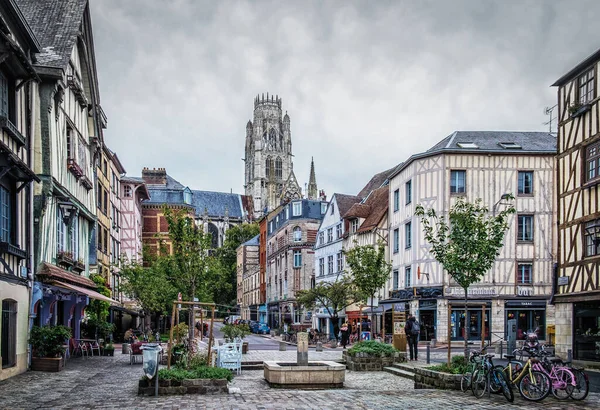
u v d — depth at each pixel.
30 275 17.14
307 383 14.88
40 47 18.86
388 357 19.55
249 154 136.62
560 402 11.39
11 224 16.25
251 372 18.98
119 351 26.97
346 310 43.72
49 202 18.34
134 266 35.78
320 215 59.56
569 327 21.80
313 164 124.44
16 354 15.98
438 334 31.91
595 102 20.62
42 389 13.26
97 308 27.42
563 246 22.36
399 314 23.20
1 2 15.42
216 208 120.38
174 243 23.19
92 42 23.83
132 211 48.50
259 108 133.75
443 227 16.02
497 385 11.87
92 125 25.20
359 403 11.21
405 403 11.21
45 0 21.61
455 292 32.09
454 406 10.84
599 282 19.84
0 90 15.53
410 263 34.53
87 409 10.45
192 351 16.55
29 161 17.39
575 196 21.67
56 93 18.89
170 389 12.54
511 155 33.12
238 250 90.88
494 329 31.80
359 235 41.34
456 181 33.03
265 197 131.00
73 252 22.22
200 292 23.94
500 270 32.34
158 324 40.19
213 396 12.31
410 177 34.81
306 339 15.86
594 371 18.06
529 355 12.34
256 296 76.25
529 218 32.88
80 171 22.31
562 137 22.80
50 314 19.95
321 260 50.47
